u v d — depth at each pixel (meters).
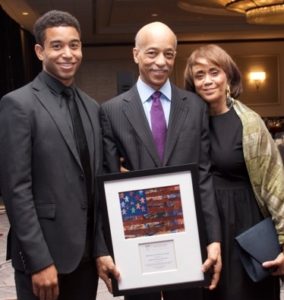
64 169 2.01
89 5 9.20
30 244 1.92
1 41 8.78
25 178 1.95
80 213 2.05
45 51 2.06
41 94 2.05
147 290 2.10
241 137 2.28
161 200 2.08
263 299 2.33
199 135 2.23
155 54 2.15
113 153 2.22
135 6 10.16
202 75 2.32
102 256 2.10
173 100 2.24
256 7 9.85
